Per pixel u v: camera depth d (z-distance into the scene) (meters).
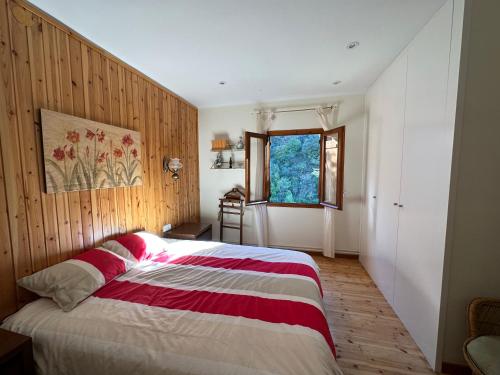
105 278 1.63
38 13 1.53
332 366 1.04
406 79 2.06
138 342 1.12
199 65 2.43
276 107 3.67
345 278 2.95
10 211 1.41
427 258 1.70
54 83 1.64
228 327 1.20
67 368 1.13
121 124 2.28
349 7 1.59
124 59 2.27
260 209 3.77
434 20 1.66
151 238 2.29
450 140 1.47
